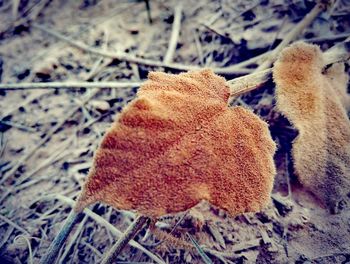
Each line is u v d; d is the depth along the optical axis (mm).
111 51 127
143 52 125
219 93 76
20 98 122
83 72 124
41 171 107
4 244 95
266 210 89
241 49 116
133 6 139
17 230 97
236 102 103
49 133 113
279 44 111
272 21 119
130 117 65
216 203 64
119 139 64
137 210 61
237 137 70
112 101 115
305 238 85
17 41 138
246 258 84
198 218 89
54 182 104
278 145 95
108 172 62
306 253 83
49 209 100
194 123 69
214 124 71
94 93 118
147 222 87
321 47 109
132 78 120
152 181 62
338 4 117
